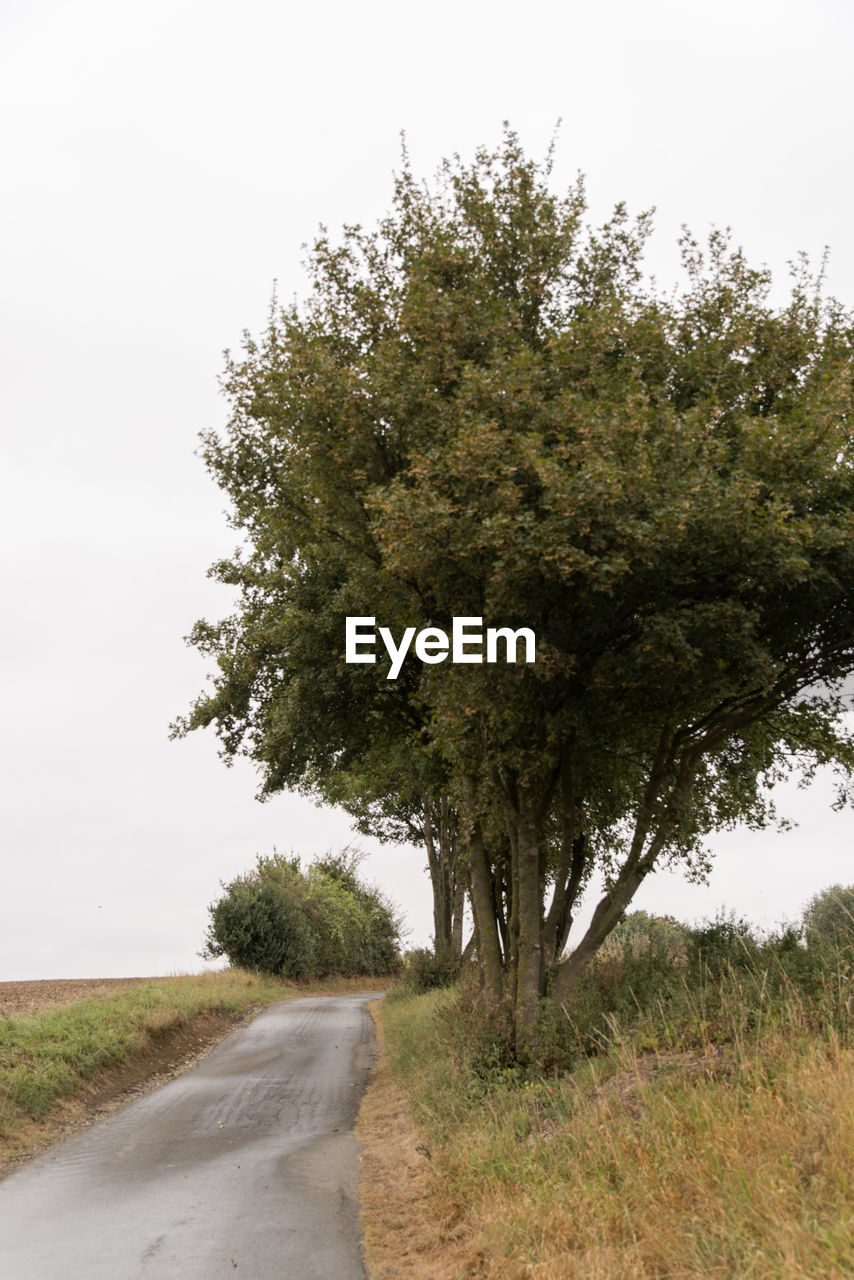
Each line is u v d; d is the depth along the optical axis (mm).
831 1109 6293
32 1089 12195
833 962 10172
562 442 10508
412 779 24484
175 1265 6734
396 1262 6879
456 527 10398
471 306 12711
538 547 9711
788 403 12273
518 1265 6008
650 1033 10203
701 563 10570
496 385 10742
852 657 12273
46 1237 7426
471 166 14773
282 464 16016
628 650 11273
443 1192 8266
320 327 14289
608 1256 5500
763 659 10500
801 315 13141
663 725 13375
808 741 14453
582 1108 8594
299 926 44188
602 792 16375
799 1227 4918
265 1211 8211
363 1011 30344
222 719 19547
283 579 17938
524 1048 12242
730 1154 6113
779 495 9953
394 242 15117
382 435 13172
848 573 10633
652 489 9992
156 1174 9617
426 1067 14586
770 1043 8172
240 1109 13492
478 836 14938
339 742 18859
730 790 16297
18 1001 22344
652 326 12508
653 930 16391
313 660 17312
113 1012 18547
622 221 14906
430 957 30375
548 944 13531
